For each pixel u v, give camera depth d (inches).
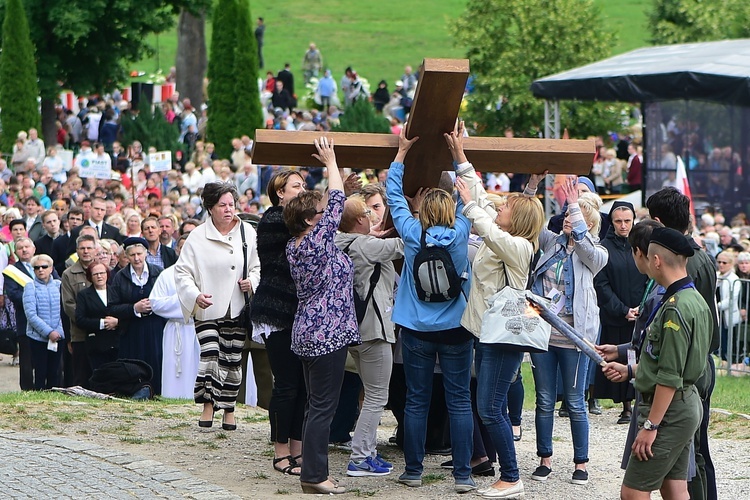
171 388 530.6
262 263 354.6
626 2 2950.3
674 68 1003.3
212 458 380.5
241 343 420.5
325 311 332.5
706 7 1716.3
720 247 831.1
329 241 332.2
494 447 372.8
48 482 335.3
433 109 329.4
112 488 330.0
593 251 365.7
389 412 515.5
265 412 483.2
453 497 337.1
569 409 363.9
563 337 361.1
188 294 406.9
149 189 1136.2
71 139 1566.2
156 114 1435.8
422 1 3171.8
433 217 335.3
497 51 1550.2
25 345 593.9
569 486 358.9
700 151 1039.6
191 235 414.0
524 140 342.6
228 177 1188.5
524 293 325.1
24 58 1422.2
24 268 615.5
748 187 1002.7
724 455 418.9
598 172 1314.0
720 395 557.6
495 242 325.7
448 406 343.9
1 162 1171.3
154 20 1648.6
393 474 366.6
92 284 555.2
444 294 333.4
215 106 1492.4
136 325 544.7
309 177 1239.5
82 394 510.3
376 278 354.6
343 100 2043.6
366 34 2832.2
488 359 334.3
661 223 304.0
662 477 269.3
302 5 3120.1
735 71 952.9
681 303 265.0
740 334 642.2
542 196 1252.5
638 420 276.1
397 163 343.3
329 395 335.3
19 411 447.2
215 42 1494.8
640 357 274.1
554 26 1520.7
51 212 719.1
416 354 343.3
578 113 1483.8
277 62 2559.1
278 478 354.3
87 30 1542.8
